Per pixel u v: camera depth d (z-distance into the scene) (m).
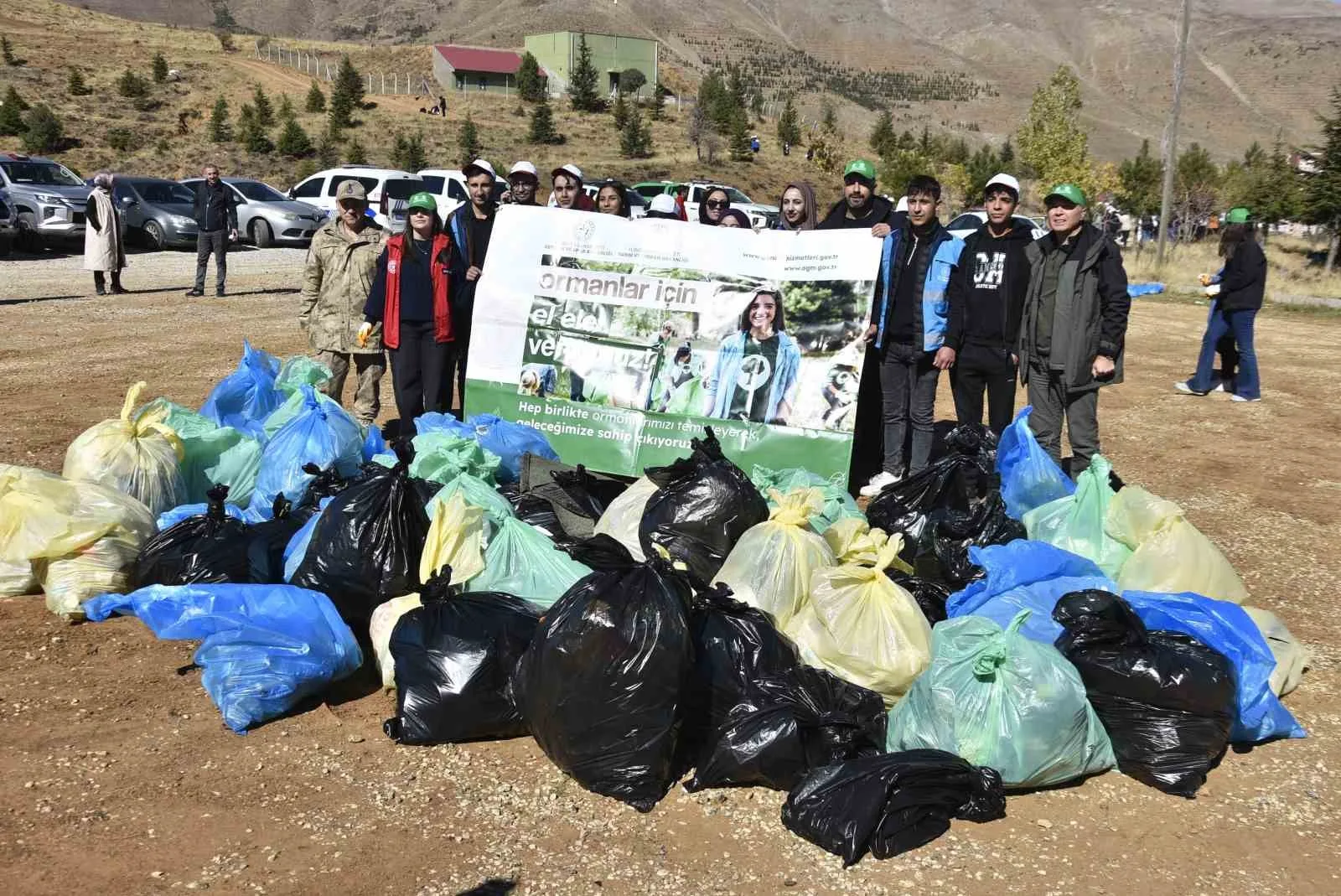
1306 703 4.56
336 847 3.40
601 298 6.70
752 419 6.51
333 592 4.62
